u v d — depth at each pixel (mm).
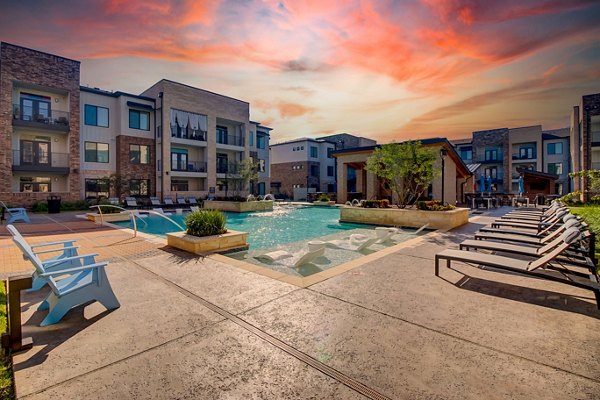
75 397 2033
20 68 19828
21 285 2666
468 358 2475
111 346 2711
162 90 26375
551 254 3988
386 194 25203
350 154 25953
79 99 22453
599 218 8156
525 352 2557
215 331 2988
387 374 2270
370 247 8062
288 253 6973
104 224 12562
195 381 2209
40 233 9844
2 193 19078
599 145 23812
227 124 33156
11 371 2336
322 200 27984
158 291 4156
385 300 3768
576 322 3133
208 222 7156
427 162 13234
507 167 39656
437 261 4719
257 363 2434
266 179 38750
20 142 21000
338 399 2006
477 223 12336
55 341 2803
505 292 4043
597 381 2162
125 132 25297
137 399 2012
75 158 22156
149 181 27000
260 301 3768
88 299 3400
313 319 3242
